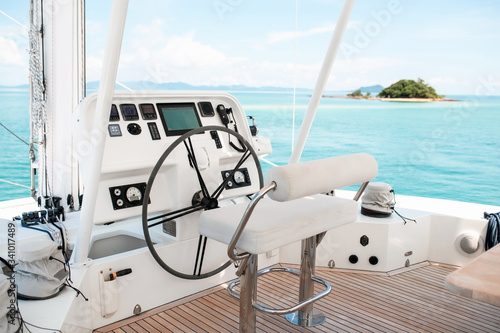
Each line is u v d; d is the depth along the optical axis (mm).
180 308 2254
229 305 2285
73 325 1761
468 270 957
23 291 1737
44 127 2705
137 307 2176
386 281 2619
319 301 2338
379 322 2119
